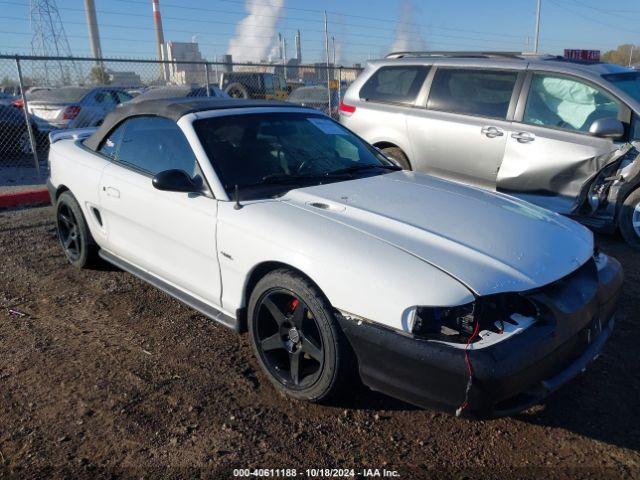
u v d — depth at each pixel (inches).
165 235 149.5
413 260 106.0
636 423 116.8
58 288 185.9
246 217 127.8
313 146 161.2
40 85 458.0
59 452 108.1
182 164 148.2
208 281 140.1
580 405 122.6
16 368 137.1
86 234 188.5
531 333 100.9
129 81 540.4
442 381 97.5
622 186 217.0
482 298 99.0
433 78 264.4
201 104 160.1
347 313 107.4
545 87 235.6
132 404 122.6
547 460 106.3
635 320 160.7
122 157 169.8
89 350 145.6
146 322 161.5
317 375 116.6
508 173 238.7
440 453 108.3
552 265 110.0
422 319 98.8
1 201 302.8
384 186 145.1
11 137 450.9
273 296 122.9
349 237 114.1
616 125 212.7
